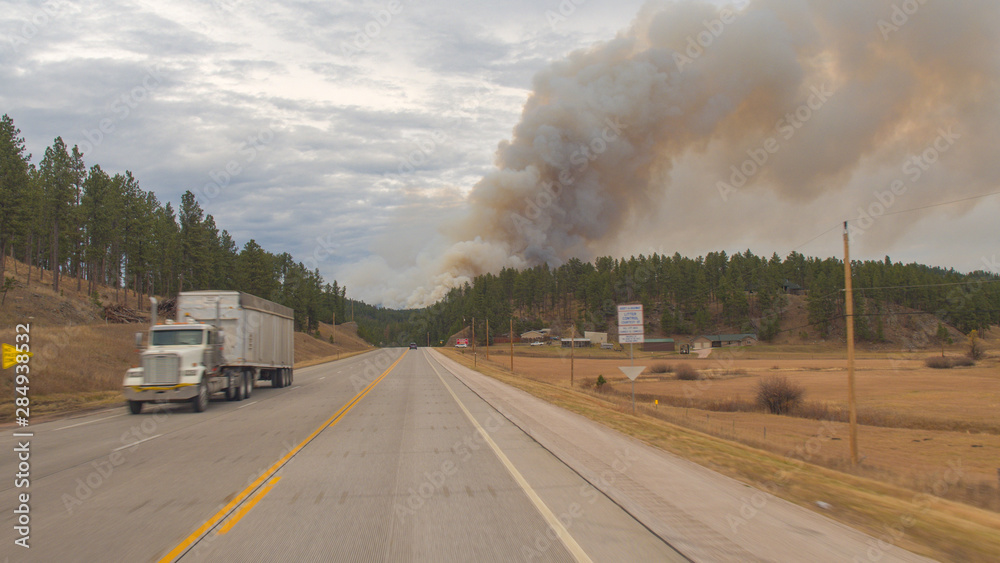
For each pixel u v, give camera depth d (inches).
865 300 4783.5
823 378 2330.2
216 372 803.4
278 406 800.3
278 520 246.1
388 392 1044.5
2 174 2052.2
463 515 253.8
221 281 3543.3
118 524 240.7
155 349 753.6
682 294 5334.6
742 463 412.2
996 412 1396.4
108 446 460.8
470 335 6102.4
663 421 880.3
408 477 336.2
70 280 3464.6
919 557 206.1
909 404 1553.9
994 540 237.8
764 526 235.1
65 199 2652.6
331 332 5743.1
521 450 434.9
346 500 281.6
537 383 1642.5
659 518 243.8
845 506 283.0
